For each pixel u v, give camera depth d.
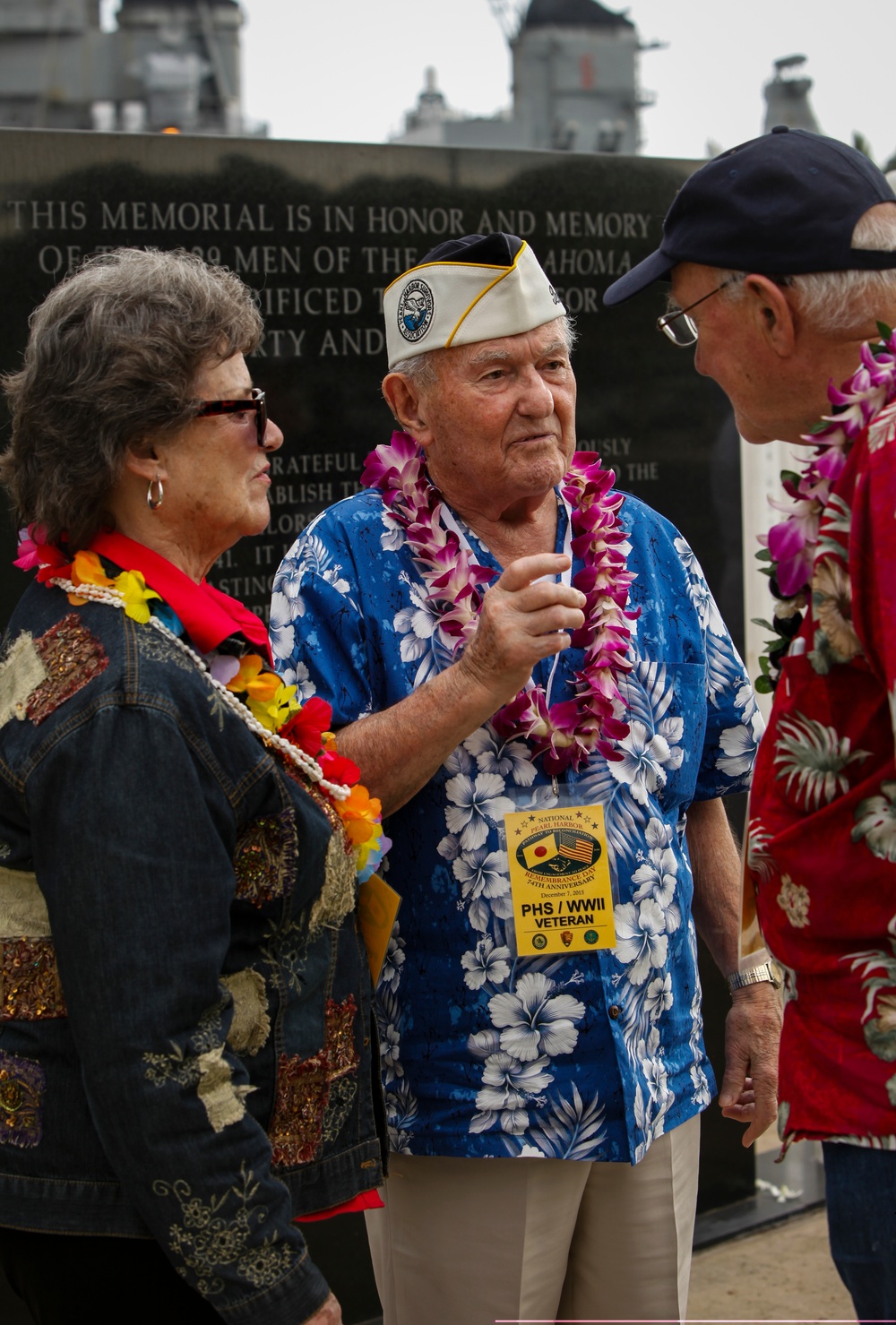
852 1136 1.31
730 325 1.50
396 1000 1.78
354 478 2.82
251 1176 1.30
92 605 1.36
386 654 1.79
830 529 1.29
